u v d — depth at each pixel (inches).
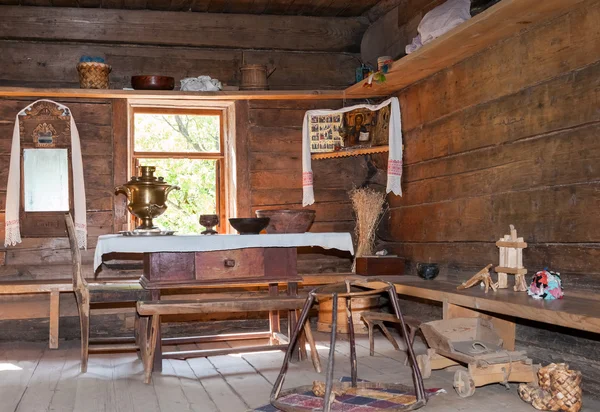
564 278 159.5
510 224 179.5
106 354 206.7
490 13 159.9
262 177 252.1
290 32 260.5
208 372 178.5
